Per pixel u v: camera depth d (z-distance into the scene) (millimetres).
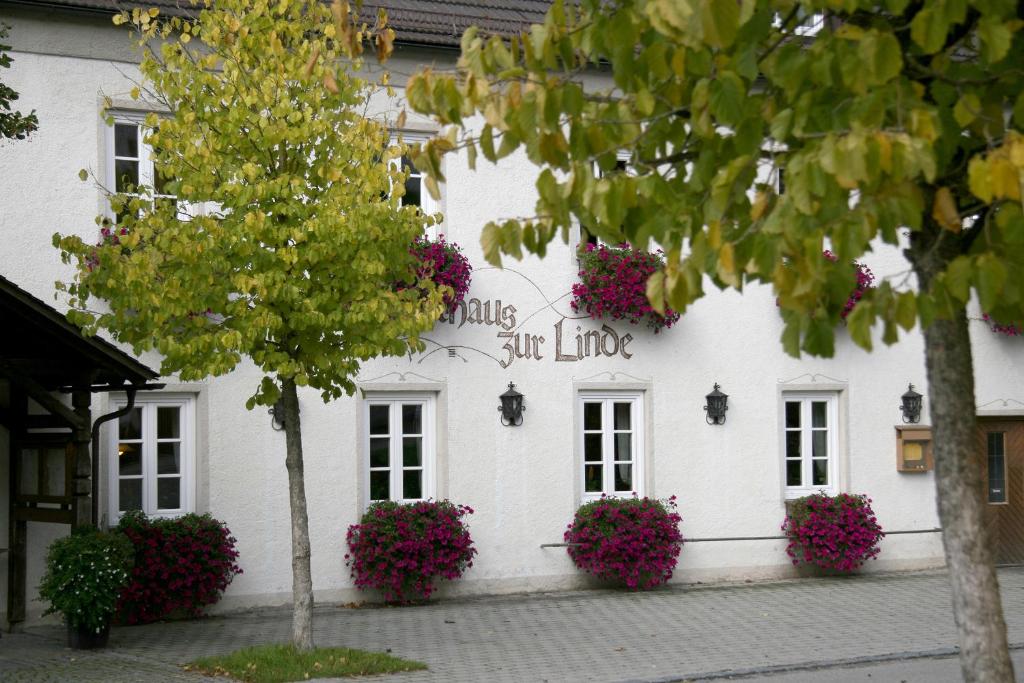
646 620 13984
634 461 16922
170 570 13594
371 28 15297
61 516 12352
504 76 6316
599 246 16562
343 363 10930
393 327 10930
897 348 18375
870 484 18125
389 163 11180
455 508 15430
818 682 10695
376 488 15594
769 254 5254
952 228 5270
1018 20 5852
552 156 6137
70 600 11719
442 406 15750
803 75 5711
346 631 13203
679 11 5062
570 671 11008
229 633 12984
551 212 6227
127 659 11359
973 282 5211
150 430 14367
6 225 13586
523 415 16188
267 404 10953
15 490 13086
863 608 14828
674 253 5453
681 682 10648
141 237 10727
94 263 12281
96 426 12945
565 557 16328
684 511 17000
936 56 6086
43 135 13805
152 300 10320
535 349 16281
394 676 10711
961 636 5621
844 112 5617
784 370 17703
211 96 10781
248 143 10836
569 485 16406
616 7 6336
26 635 12844
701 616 14258
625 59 6191
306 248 10617
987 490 18875
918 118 5199
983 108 6078
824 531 17094
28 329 11844
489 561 15898
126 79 14281
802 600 15484
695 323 17219
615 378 16703
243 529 14633
